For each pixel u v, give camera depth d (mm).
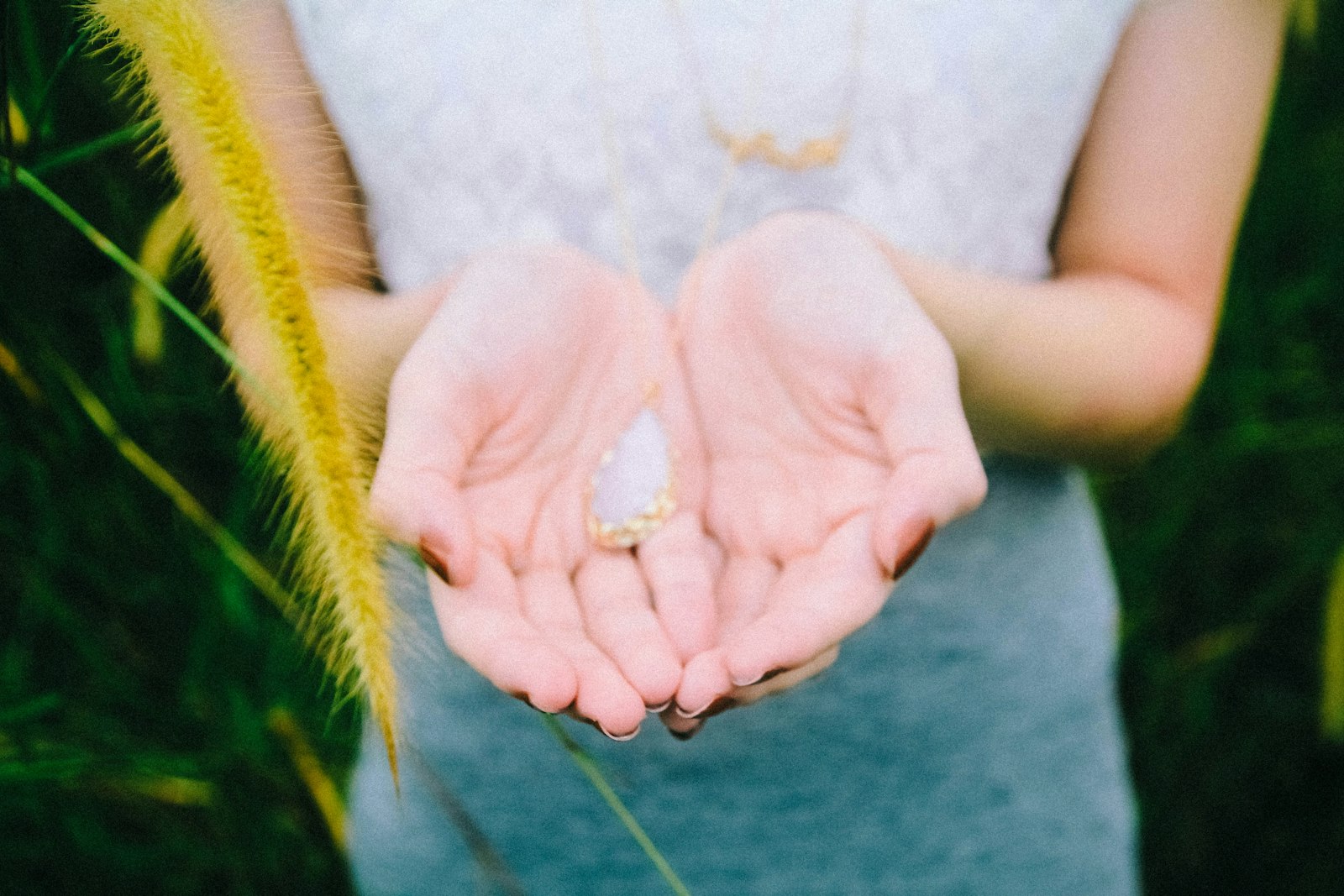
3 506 723
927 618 670
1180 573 905
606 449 625
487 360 589
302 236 552
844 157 660
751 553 612
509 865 701
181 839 738
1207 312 665
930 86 649
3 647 738
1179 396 652
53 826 725
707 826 694
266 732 738
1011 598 676
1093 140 674
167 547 729
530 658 542
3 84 566
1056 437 651
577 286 628
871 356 580
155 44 520
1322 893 846
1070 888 721
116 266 708
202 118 520
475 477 596
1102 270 676
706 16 648
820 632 552
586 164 664
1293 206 909
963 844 705
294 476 547
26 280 674
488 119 659
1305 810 863
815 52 648
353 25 654
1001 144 660
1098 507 865
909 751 686
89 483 714
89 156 677
